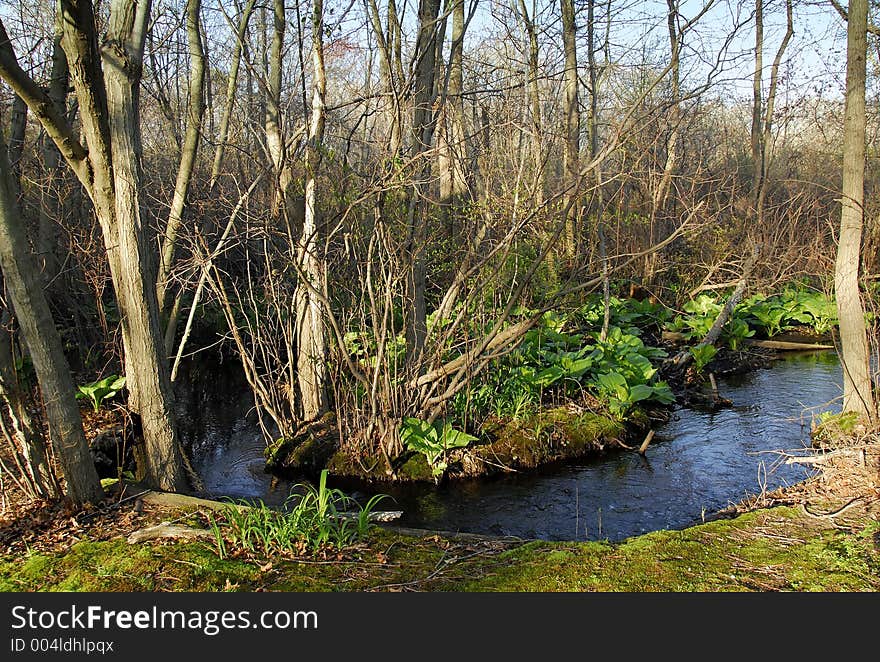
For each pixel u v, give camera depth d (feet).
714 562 12.94
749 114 63.87
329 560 13.47
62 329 34.09
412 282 21.86
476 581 12.55
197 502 16.11
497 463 21.72
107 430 22.54
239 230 27.78
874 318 21.76
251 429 26.76
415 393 22.02
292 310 23.30
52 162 29.09
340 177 21.01
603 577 12.49
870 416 21.12
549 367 26.40
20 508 15.37
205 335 40.50
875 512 14.90
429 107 21.89
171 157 37.37
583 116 46.83
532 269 20.08
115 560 13.15
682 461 22.40
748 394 30.22
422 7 22.38
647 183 39.58
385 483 20.99
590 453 23.27
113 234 16.67
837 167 54.60
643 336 41.70
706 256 46.24
